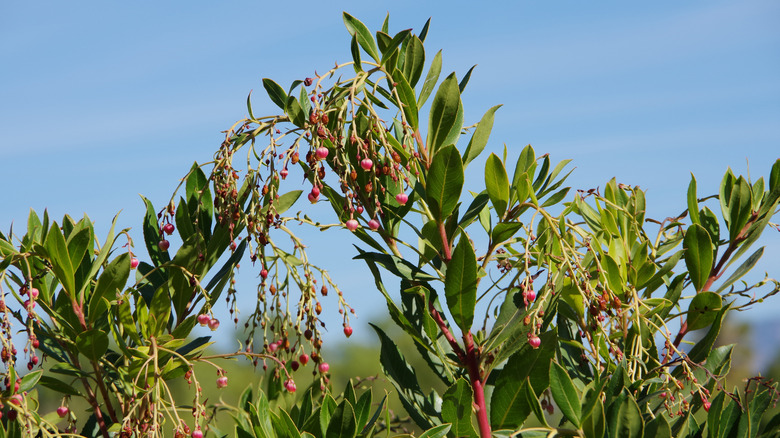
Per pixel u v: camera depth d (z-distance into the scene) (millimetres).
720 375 2424
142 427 2076
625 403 1856
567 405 1914
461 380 2055
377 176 2131
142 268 2521
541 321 2033
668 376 2178
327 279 2195
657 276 2572
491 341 2213
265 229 2141
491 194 2258
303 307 2176
